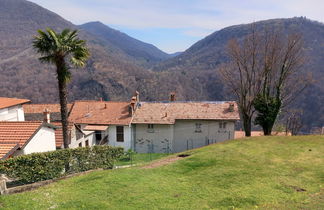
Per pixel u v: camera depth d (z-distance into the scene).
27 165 12.00
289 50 25.95
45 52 16.03
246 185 10.84
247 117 28.05
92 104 34.06
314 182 11.05
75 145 23.73
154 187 10.81
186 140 30.92
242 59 27.20
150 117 30.75
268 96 27.05
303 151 16.48
